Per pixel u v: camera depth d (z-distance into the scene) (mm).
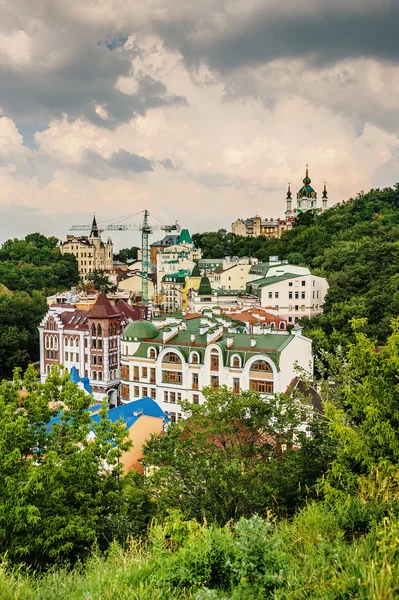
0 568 20062
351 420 35062
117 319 109188
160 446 35844
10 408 31719
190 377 77438
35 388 38125
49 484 30234
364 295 104312
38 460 34000
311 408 38281
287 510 30484
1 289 181000
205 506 30406
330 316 100625
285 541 19469
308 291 136625
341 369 41906
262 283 141000
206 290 135125
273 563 16328
